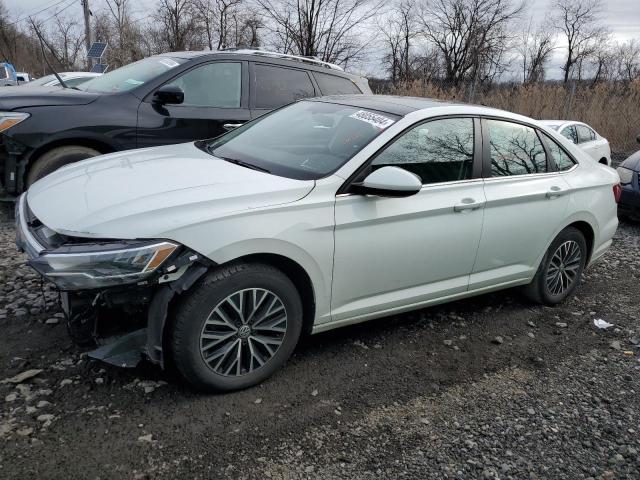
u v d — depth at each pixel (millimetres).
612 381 3705
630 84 19828
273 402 3100
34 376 3076
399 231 3516
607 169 5234
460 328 4266
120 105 5738
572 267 4855
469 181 3926
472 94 19641
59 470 2459
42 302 3939
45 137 5371
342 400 3189
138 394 3023
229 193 3012
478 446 2918
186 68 6113
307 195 3180
